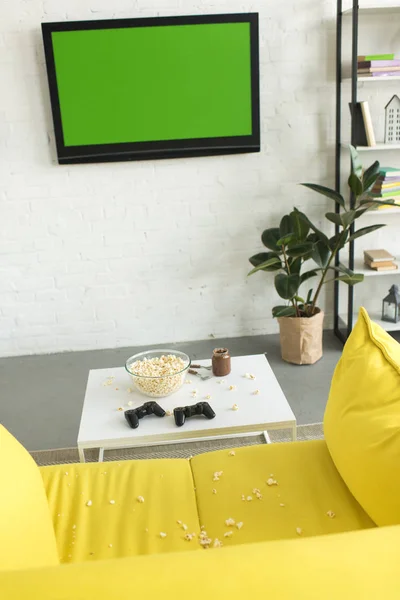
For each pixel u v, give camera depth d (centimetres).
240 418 213
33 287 364
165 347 375
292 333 336
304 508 165
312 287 379
